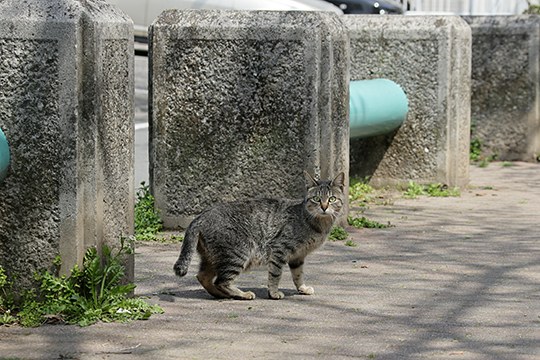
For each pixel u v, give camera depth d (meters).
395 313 8.85
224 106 12.38
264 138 12.31
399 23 15.97
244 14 12.28
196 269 10.50
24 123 8.46
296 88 12.16
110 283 8.69
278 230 9.41
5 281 8.59
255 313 8.80
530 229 12.96
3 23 8.39
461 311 8.94
